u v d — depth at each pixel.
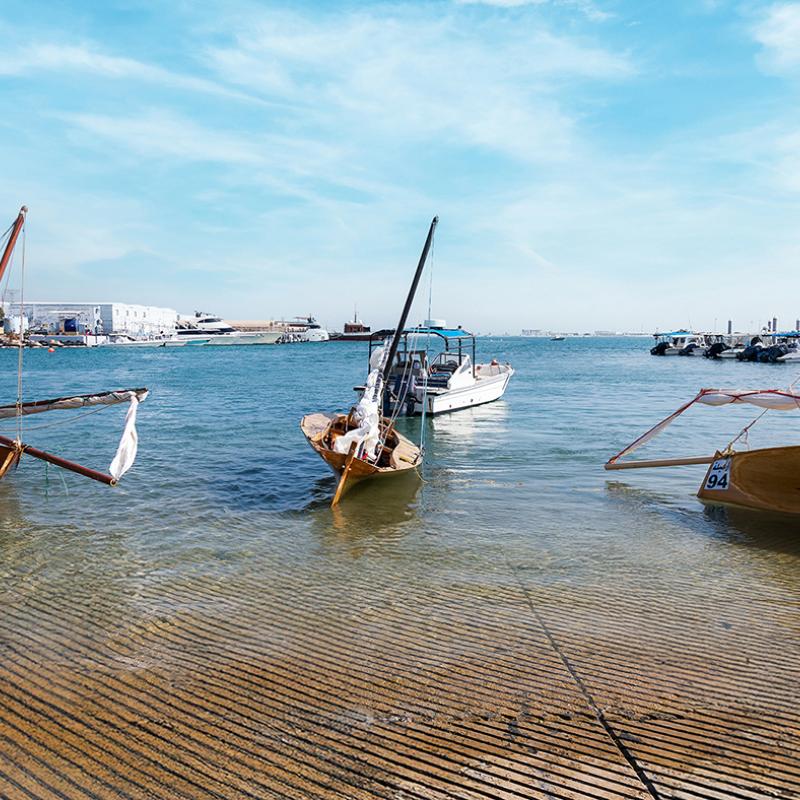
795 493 13.18
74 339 130.12
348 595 8.98
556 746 5.47
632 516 13.25
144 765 5.14
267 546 11.20
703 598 8.95
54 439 21.89
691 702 6.21
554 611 8.46
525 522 12.82
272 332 187.50
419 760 5.25
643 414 30.48
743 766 5.21
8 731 5.59
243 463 18.45
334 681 6.55
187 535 11.78
